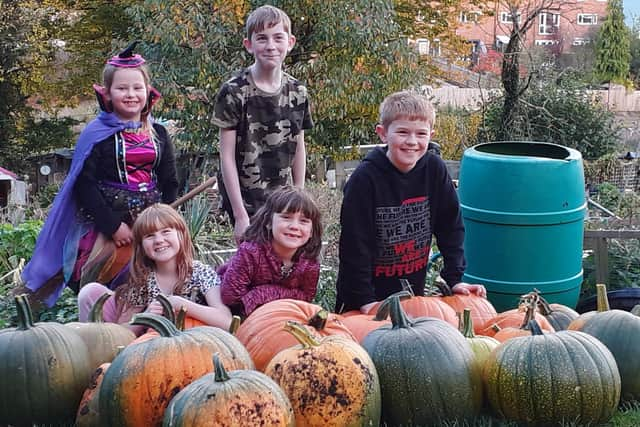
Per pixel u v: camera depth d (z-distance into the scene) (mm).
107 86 4766
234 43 15250
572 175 5254
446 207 4863
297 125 5215
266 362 3646
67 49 23469
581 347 3520
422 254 4863
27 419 3516
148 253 4246
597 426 3555
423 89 18219
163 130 5094
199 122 15031
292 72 15008
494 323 4418
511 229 5207
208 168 15961
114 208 4754
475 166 5355
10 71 23594
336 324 3812
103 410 3236
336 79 14789
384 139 4676
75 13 24141
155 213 4242
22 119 24812
